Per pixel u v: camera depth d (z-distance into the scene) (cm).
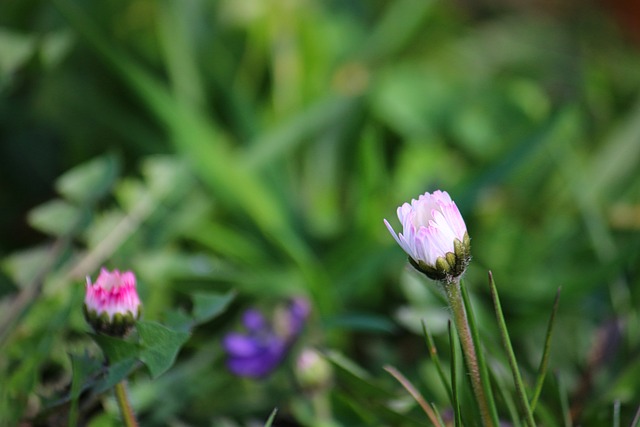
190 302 44
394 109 52
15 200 49
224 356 41
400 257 44
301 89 53
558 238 46
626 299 42
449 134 52
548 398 38
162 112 46
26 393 37
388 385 40
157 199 44
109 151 50
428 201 33
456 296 33
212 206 46
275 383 41
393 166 52
